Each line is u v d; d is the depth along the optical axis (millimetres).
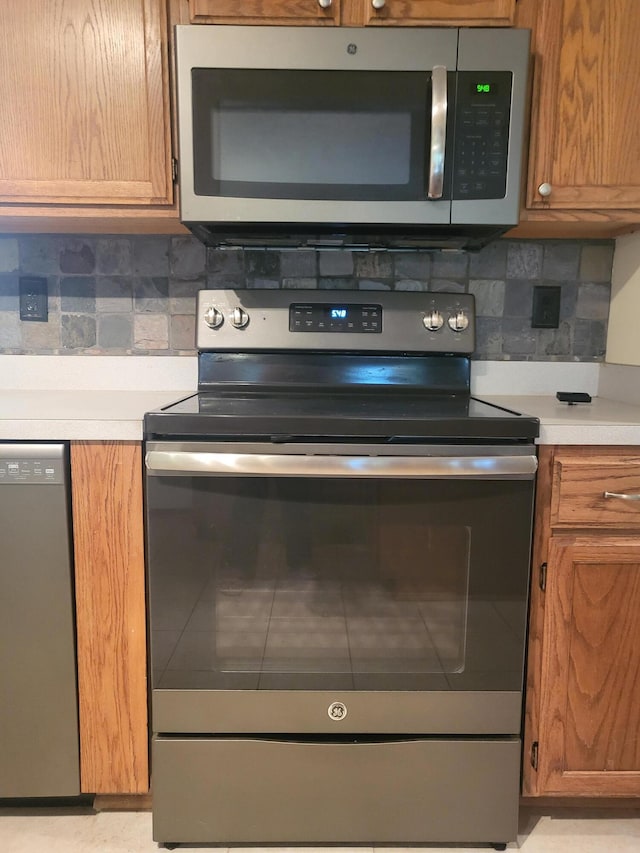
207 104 1224
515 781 1219
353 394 1527
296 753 1198
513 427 1130
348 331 1500
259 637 1179
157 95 1290
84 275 1619
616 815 1351
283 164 1246
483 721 1206
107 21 1268
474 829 1228
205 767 1198
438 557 1158
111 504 1167
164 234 1601
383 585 1165
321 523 1140
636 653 1227
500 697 1199
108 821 1316
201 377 1518
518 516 1148
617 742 1248
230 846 1251
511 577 1166
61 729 1226
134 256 1614
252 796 1210
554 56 1285
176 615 1159
